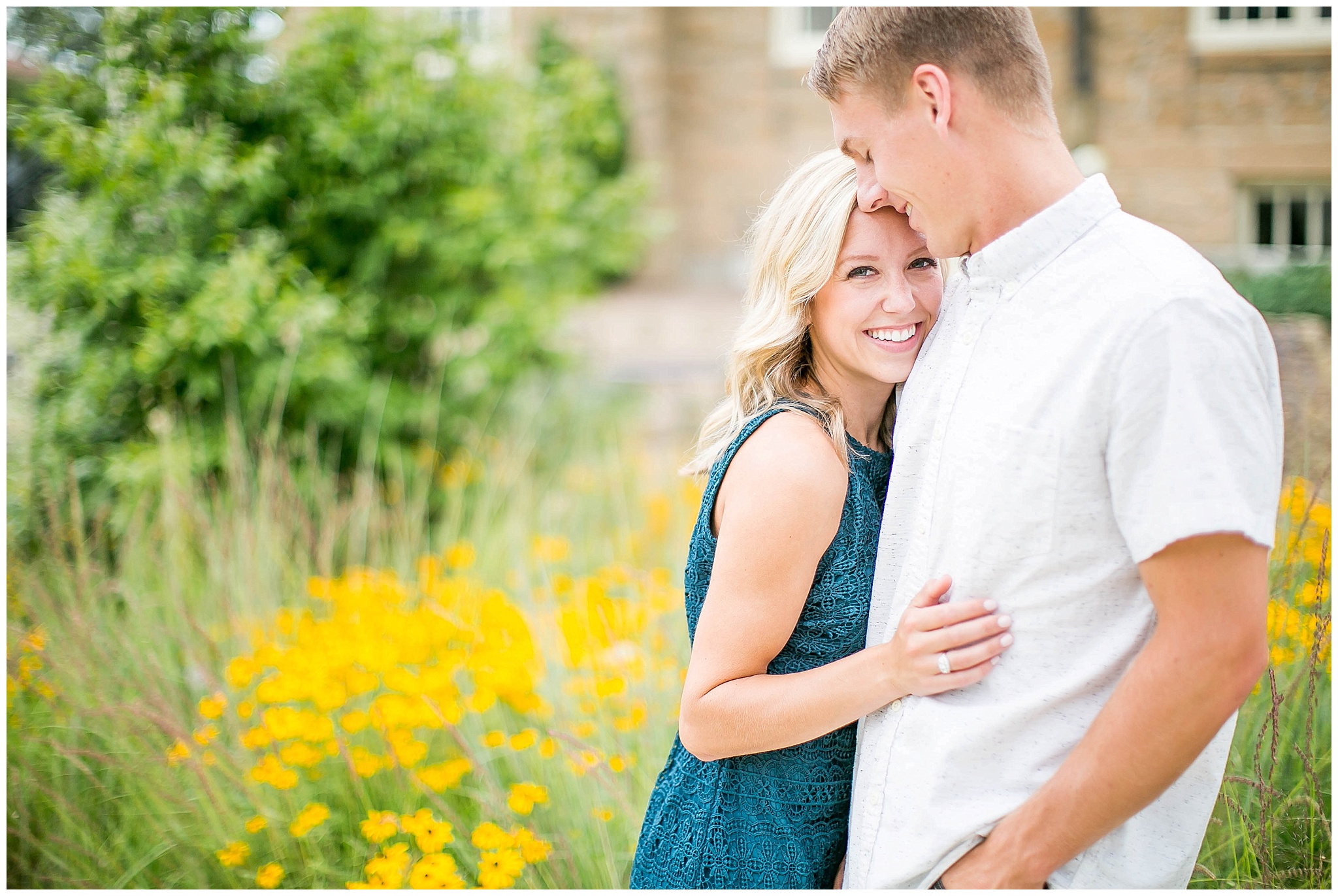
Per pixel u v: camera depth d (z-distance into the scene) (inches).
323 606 113.3
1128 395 38.0
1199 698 37.3
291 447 145.1
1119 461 38.5
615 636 93.0
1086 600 41.4
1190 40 283.3
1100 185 42.1
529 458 167.0
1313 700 71.9
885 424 55.9
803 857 50.8
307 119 145.5
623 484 153.0
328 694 81.9
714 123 388.5
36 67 125.7
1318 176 278.7
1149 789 38.8
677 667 96.8
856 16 44.3
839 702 44.6
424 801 85.6
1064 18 287.1
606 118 341.4
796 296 49.1
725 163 389.4
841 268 48.5
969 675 42.6
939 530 44.6
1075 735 42.3
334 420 148.3
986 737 43.1
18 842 84.0
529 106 175.9
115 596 107.1
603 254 197.2
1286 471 85.0
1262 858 66.6
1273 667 72.3
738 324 55.8
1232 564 36.4
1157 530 37.0
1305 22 276.4
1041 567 41.4
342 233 158.1
